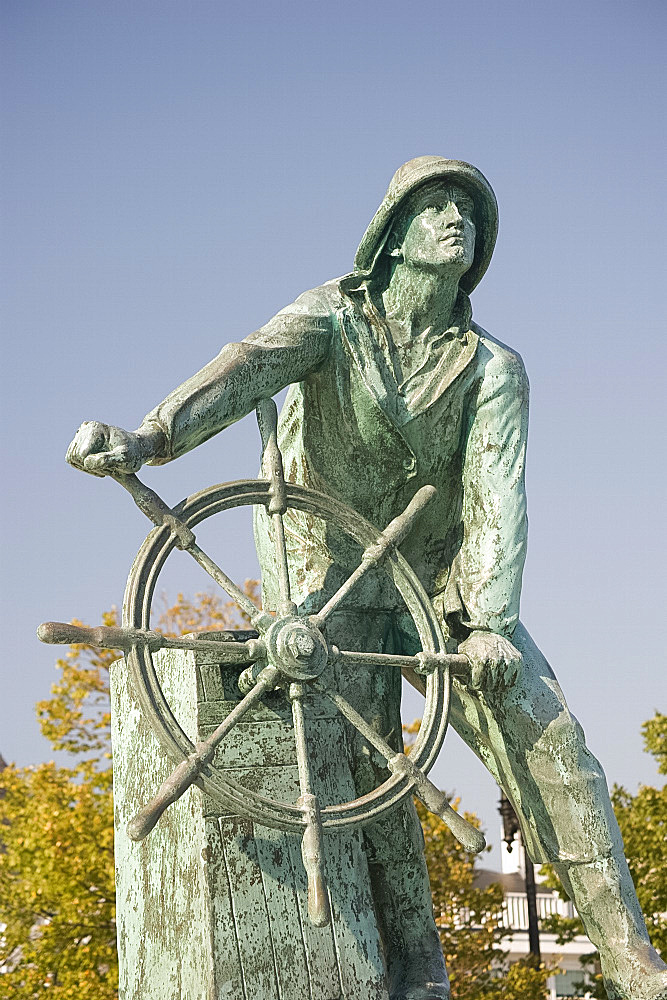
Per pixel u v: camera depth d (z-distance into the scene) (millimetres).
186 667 3857
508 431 4344
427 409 4246
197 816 3666
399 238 4289
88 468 3650
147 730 4043
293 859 3707
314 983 3621
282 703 3854
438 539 4555
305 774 3654
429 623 3943
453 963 12852
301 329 4137
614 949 4324
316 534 4418
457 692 4539
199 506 3758
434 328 4344
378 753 4328
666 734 14352
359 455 4312
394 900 4309
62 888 12836
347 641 4434
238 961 3561
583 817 4359
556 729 4375
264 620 3736
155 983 3854
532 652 4496
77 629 3463
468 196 4297
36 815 13609
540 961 12969
